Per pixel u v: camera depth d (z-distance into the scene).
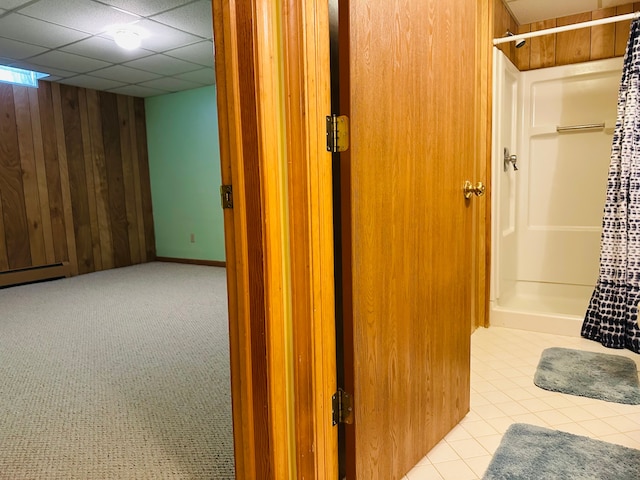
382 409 1.25
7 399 1.96
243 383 1.10
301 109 1.02
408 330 1.35
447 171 1.53
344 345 1.14
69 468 1.45
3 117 4.39
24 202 4.60
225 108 1.03
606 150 3.04
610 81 2.98
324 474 1.14
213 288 4.22
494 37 2.64
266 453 1.09
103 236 5.38
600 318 2.41
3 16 3.05
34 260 4.71
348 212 1.09
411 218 1.33
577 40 3.02
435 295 1.49
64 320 3.23
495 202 2.73
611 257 2.36
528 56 3.20
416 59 1.31
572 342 2.45
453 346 1.63
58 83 4.87
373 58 1.13
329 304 1.12
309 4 1.01
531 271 3.37
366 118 1.12
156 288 4.28
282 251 1.06
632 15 2.22
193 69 4.39
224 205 1.07
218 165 5.20
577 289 3.22
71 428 1.70
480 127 2.57
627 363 2.13
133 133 5.67
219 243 5.37
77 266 5.11
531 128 3.25
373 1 1.12
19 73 4.49
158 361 2.38
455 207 1.60
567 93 3.12
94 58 4.02
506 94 2.96
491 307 2.79
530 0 2.75
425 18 1.35
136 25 3.26
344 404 1.17
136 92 5.40
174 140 5.55
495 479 1.33
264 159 1.00
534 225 3.33
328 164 1.09
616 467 1.36
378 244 1.20
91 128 5.21
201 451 1.53
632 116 2.24
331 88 1.23
